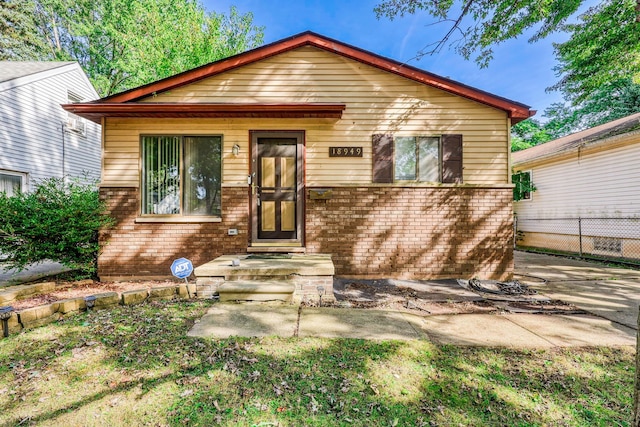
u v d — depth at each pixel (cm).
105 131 573
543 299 460
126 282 553
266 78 597
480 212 585
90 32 1825
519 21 493
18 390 217
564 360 272
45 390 217
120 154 573
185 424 186
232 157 583
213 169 594
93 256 568
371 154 589
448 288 522
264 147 595
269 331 321
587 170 959
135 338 298
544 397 219
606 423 193
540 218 1148
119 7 1703
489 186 583
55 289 495
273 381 231
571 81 862
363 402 209
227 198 580
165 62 1466
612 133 893
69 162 1078
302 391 220
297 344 293
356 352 280
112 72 2025
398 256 582
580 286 548
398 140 597
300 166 589
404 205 586
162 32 1470
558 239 1066
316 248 582
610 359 275
